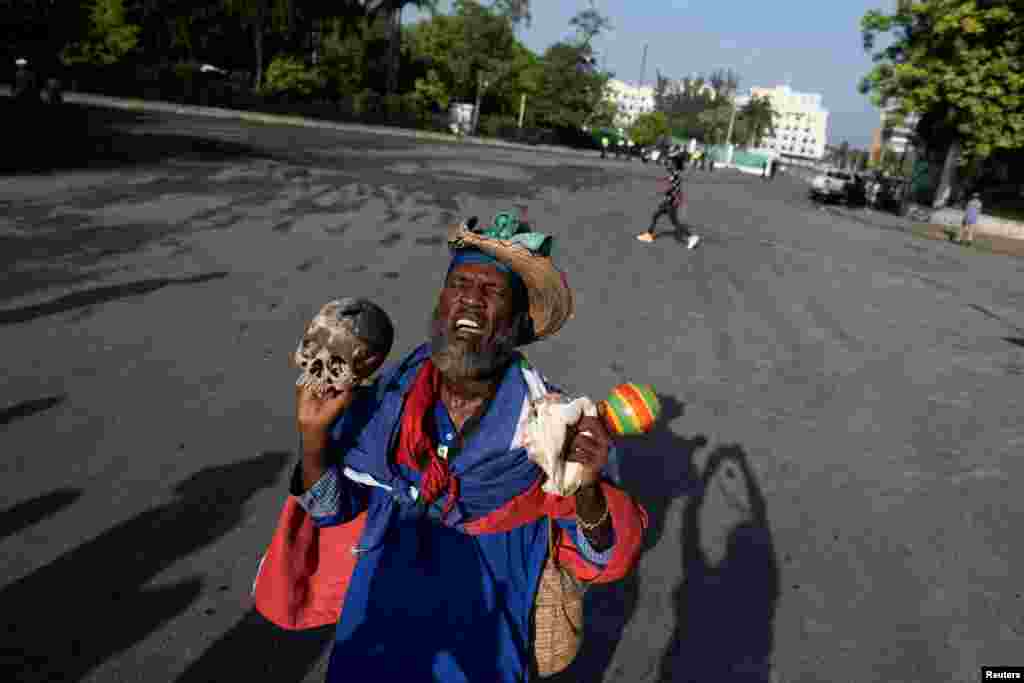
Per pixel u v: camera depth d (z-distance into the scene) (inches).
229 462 162.9
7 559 124.2
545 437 56.4
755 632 125.8
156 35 1582.2
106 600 116.7
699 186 1423.5
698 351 293.1
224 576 125.0
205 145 837.2
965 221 943.0
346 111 1795.0
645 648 118.8
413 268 363.6
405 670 62.8
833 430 226.5
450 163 1063.6
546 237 65.1
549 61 2568.9
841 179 1455.5
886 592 141.9
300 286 308.7
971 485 196.1
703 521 162.4
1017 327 425.1
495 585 66.2
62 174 542.0
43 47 879.7
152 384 199.9
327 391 59.6
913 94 1105.4
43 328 232.7
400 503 67.6
